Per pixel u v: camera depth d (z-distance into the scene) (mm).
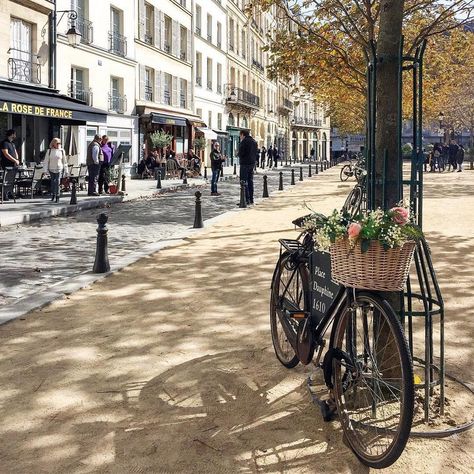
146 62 29734
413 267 7203
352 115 41812
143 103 29375
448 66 16812
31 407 3320
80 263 7828
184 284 6414
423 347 4332
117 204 16594
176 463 2725
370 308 2947
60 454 2803
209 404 3365
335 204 15992
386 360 3123
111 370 3895
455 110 43781
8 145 15391
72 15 20844
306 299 3605
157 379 3738
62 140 22078
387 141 3527
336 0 10078
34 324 4930
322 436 2986
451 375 3779
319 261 3367
